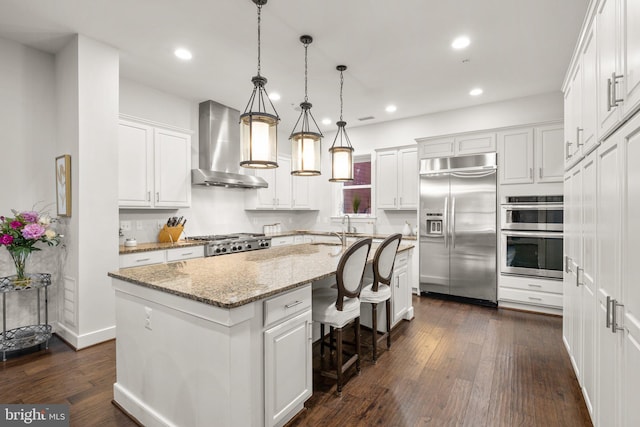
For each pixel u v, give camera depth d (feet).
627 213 4.10
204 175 13.39
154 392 5.78
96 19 8.25
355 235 17.15
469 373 7.79
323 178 20.27
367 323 10.73
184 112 13.94
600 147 5.24
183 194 12.86
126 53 10.02
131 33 8.92
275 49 9.75
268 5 7.69
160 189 12.00
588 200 6.09
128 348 6.30
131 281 6.06
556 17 8.13
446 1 7.55
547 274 11.98
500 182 12.91
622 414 4.27
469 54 10.07
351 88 12.82
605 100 4.95
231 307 4.53
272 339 5.39
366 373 7.80
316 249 10.56
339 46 9.59
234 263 7.86
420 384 7.30
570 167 7.72
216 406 4.85
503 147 12.86
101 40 9.27
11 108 9.21
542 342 9.61
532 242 12.27
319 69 11.10
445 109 15.42
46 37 9.08
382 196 16.98
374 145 18.11
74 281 9.16
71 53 9.21
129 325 6.28
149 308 5.86
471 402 6.62
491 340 9.77
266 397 5.29
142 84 12.40
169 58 10.34
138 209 12.54
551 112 13.30
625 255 4.15
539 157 12.19
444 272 14.07
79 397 6.78
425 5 7.69
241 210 17.16
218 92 13.24
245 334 4.87
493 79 11.96
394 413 6.27
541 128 12.19
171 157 12.42
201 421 5.07
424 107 15.10
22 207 9.39
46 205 9.83
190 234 14.64
